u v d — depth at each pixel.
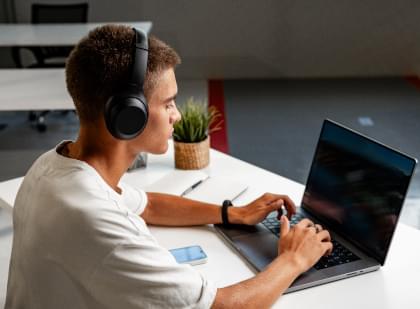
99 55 0.88
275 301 1.05
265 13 5.62
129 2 5.63
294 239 1.15
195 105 1.88
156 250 0.92
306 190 1.44
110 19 5.71
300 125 4.39
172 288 0.90
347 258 1.20
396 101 4.94
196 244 1.31
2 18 5.66
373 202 1.22
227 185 1.60
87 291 0.91
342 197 1.31
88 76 0.89
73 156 1.00
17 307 1.05
